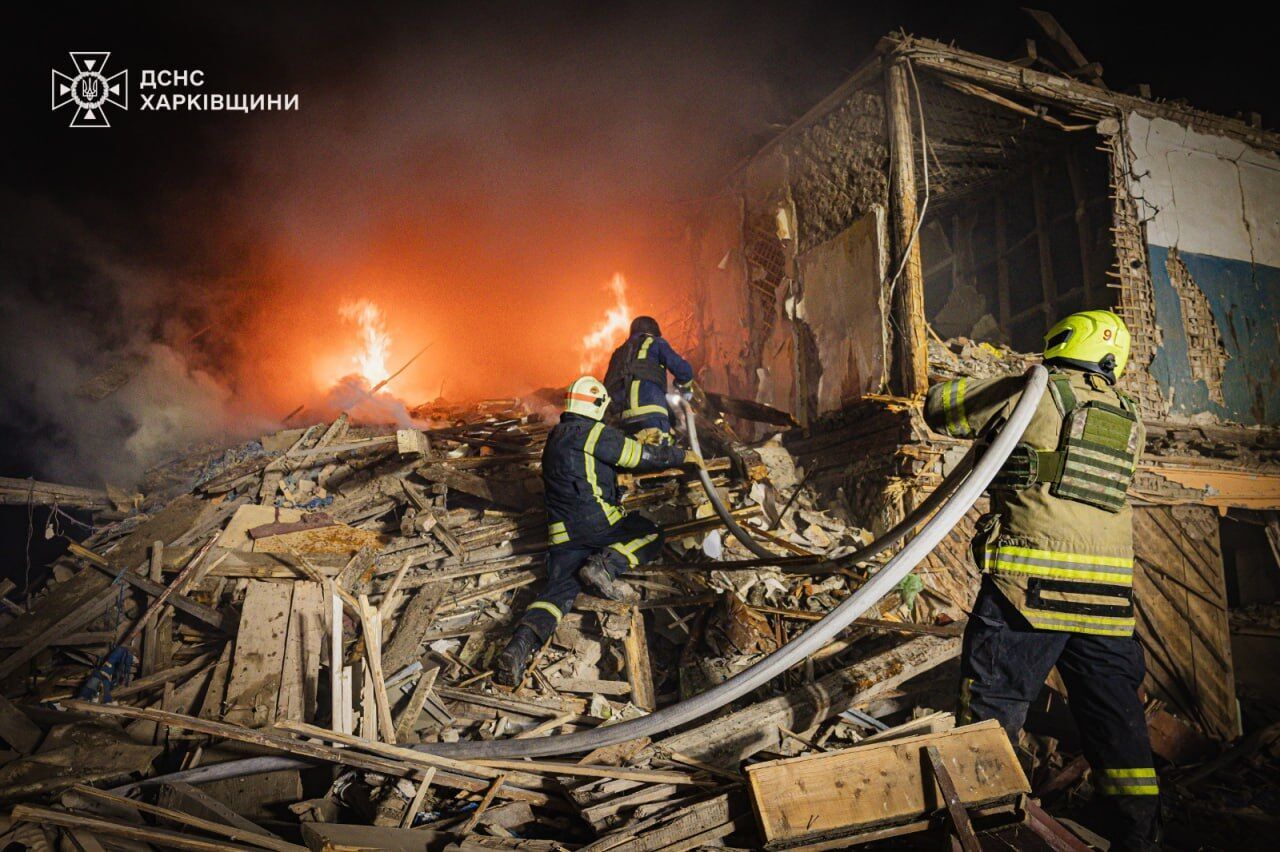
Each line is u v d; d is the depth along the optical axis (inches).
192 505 196.4
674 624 167.2
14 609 170.2
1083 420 107.8
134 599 163.5
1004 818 95.6
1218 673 233.1
